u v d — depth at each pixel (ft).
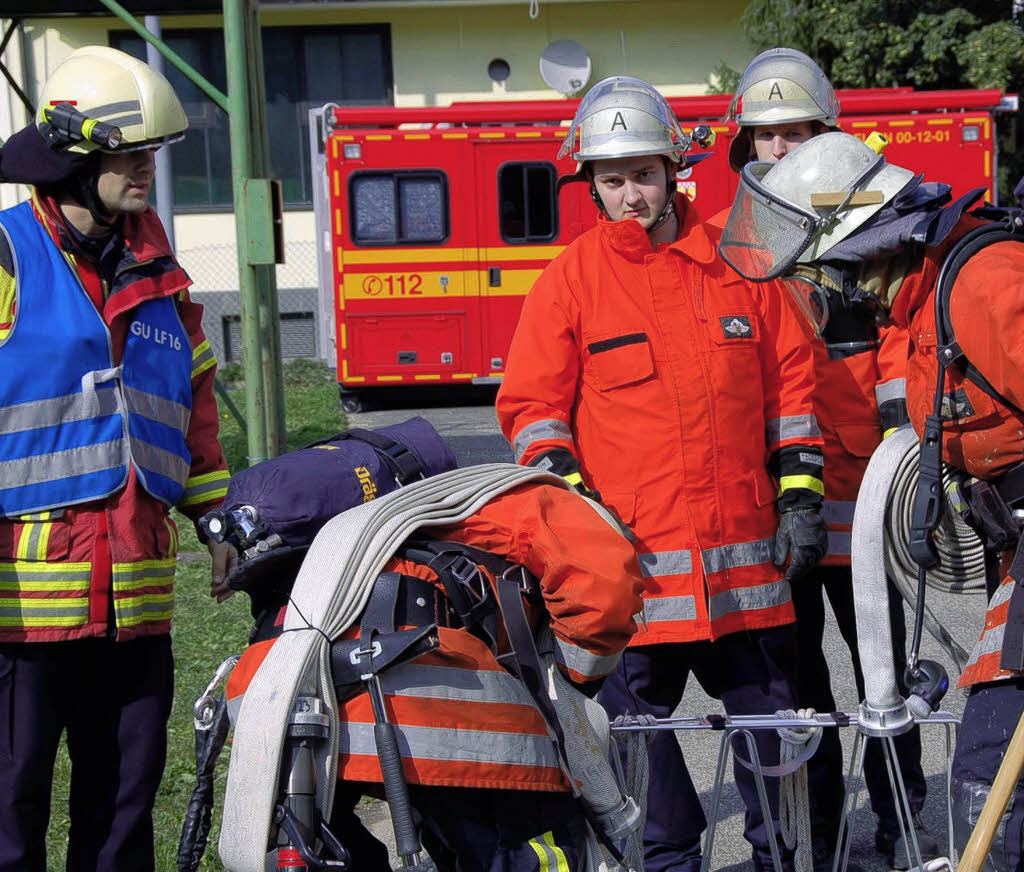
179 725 15.98
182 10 28.50
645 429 10.51
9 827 9.23
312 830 7.10
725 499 10.55
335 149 44.16
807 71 12.91
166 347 9.96
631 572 7.70
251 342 27.40
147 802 9.78
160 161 41.73
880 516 9.29
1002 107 43.78
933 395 8.23
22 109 54.85
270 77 57.31
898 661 11.13
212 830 13.19
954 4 52.21
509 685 7.56
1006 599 8.16
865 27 52.29
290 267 57.93
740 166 13.71
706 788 14.62
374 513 7.58
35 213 9.46
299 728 7.05
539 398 10.74
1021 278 7.47
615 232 10.71
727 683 10.82
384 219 44.50
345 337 44.75
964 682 8.28
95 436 9.40
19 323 9.18
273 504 7.73
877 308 8.69
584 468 10.87
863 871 12.21
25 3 28.09
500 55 57.26
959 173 43.70
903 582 9.60
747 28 55.21
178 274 10.07
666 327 10.60
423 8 55.93
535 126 44.37
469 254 44.52
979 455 8.13
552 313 10.76
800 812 10.37
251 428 27.73
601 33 57.16
